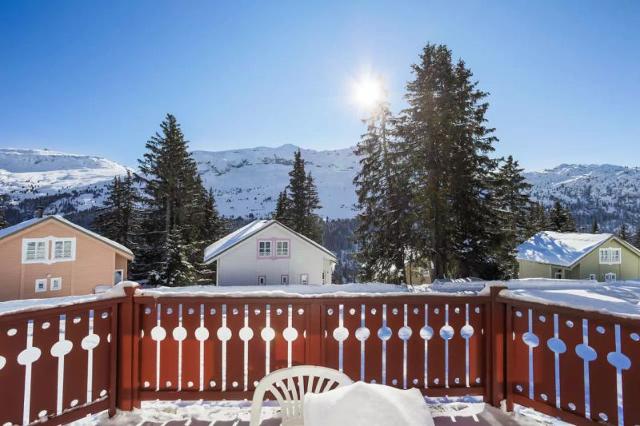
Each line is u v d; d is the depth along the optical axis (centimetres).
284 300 312
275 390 195
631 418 237
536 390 296
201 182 3506
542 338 294
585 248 2564
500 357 321
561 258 2572
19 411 250
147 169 2852
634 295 1184
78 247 2156
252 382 310
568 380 273
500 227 1684
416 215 1666
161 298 314
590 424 257
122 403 307
